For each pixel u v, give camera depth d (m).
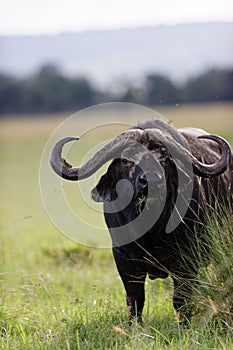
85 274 29.75
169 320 22.41
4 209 62.03
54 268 32.19
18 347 20.77
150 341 20.14
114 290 26.67
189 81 176.50
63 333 21.16
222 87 178.88
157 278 25.44
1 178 102.06
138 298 23.11
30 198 73.12
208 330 20.34
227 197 23.83
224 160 21.61
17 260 33.94
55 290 27.39
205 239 22.00
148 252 22.27
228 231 21.70
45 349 20.31
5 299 25.50
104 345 20.22
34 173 108.19
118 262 23.16
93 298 24.70
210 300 19.97
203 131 25.72
